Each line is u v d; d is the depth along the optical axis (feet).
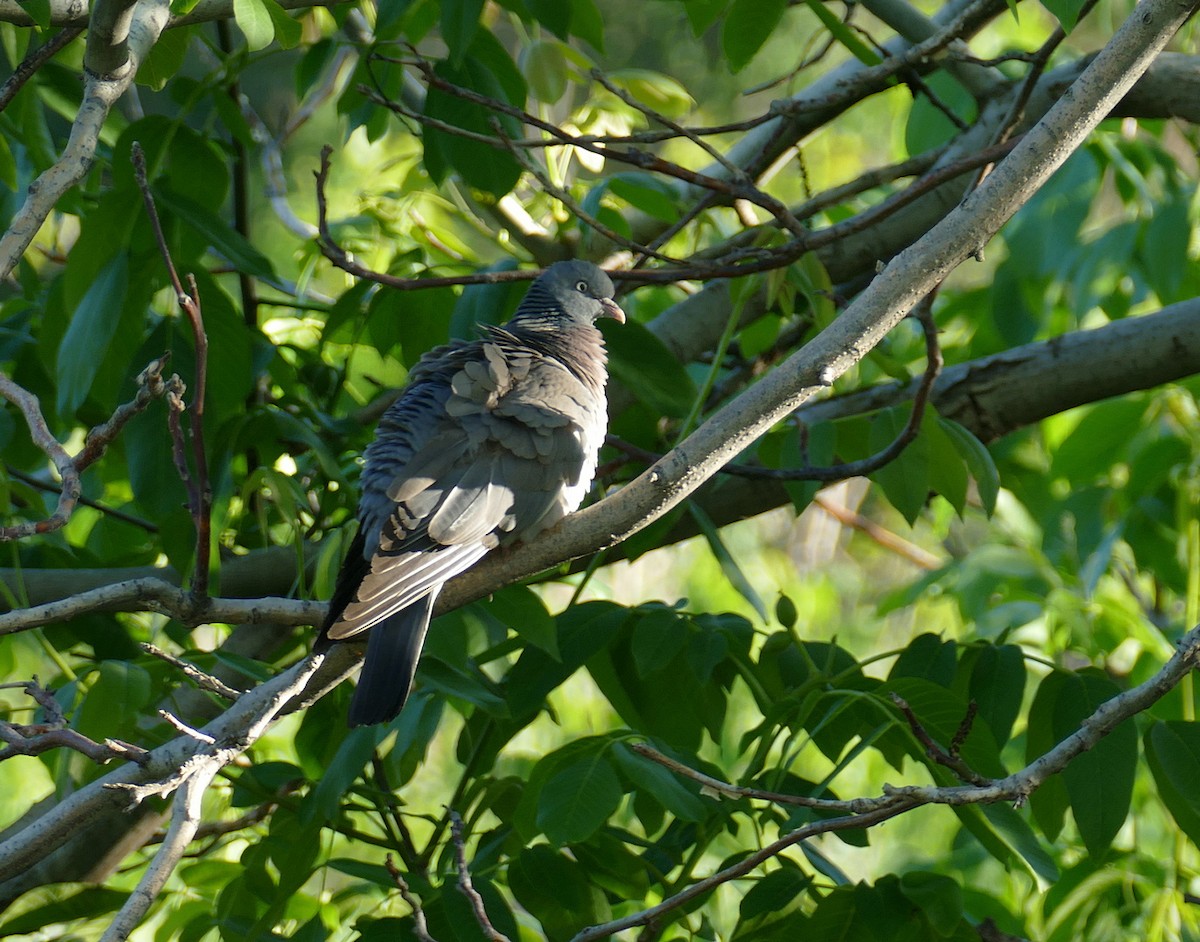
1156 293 33.65
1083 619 33.81
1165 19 17.95
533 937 24.47
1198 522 34.04
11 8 21.18
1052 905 29.50
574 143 24.38
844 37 28.14
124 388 26.03
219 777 28.50
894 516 59.88
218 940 28.43
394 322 31.17
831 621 54.44
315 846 22.88
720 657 24.48
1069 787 21.93
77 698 25.57
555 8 26.58
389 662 19.27
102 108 20.34
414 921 20.10
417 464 21.25
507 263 29.66
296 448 30.55
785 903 21.95
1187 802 22.26
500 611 22.79
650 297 41.04
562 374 23.57
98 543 33.91
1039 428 40.91
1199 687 29.81
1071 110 18.39
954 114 33.22
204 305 25.90
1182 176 39.96
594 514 19.97
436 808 46.70
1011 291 35.76
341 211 59.31
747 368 34.78
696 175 24.43
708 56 77.61
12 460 32.76
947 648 24.90
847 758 20.92
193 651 25.21
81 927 27.86
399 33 27.94
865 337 18.84
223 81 28.63
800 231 24.67
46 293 32.53
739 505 30.96
